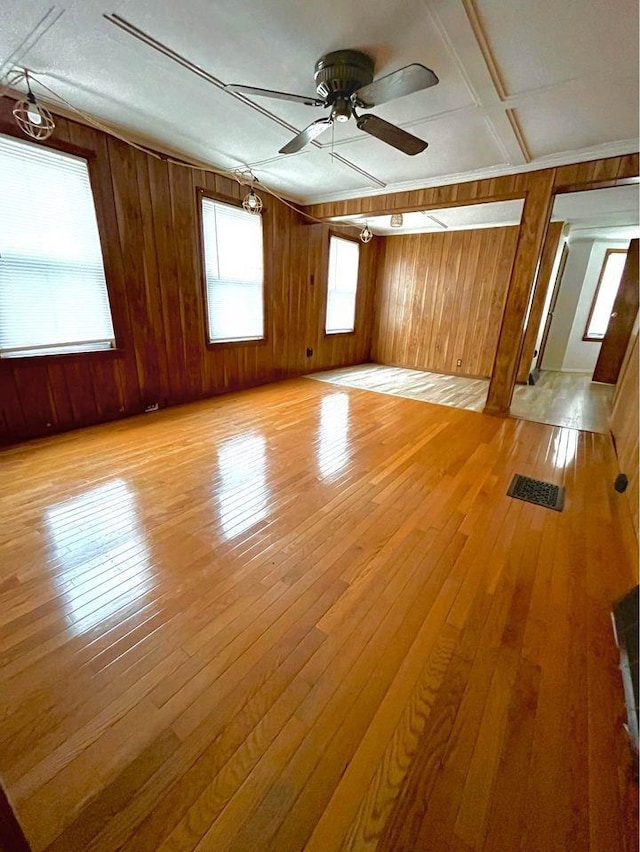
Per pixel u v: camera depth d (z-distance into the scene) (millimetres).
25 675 1227
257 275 4715
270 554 1831
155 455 2855
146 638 1372
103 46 1990
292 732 1091
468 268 6164
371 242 6738
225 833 881
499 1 1632
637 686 1179
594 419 4078
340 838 878
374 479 2602
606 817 931
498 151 3148
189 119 2812
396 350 7207
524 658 1341
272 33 1870
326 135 2963
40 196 2746
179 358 4043
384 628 1448
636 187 3684
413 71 1705
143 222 3395
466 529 2076
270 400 4449
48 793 939
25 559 1742
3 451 2838
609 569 1798
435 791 969
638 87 2189
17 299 2787
